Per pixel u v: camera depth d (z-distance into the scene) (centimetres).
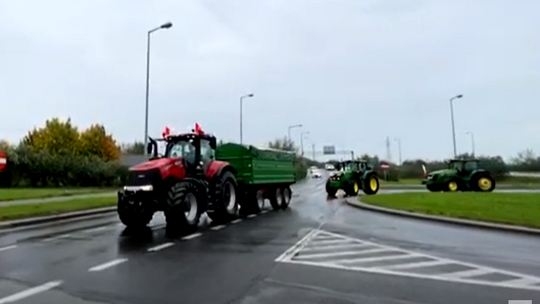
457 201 1908
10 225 1434
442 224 1373
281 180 2069
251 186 1814
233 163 1814
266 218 1611
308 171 8981
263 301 586
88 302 585
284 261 838
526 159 5769
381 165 5997
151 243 1053
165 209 1290
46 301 591
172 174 1350
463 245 1009
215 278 707
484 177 3006
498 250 949
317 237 1140
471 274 736
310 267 786
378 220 1496
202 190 1424
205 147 1541
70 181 4147
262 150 1897
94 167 4300
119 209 1317
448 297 605
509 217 1371
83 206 1973
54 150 5103
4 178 3759
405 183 4856
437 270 764
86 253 927
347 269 770
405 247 988
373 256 888
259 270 763
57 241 1095
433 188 3119
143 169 1309
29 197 2405
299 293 623
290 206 2158
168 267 788
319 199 2628
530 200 1934
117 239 1120
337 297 604
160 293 624
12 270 771
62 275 731
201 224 1438
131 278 710
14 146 4072
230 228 1332
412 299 596
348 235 1172
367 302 582
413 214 1555
